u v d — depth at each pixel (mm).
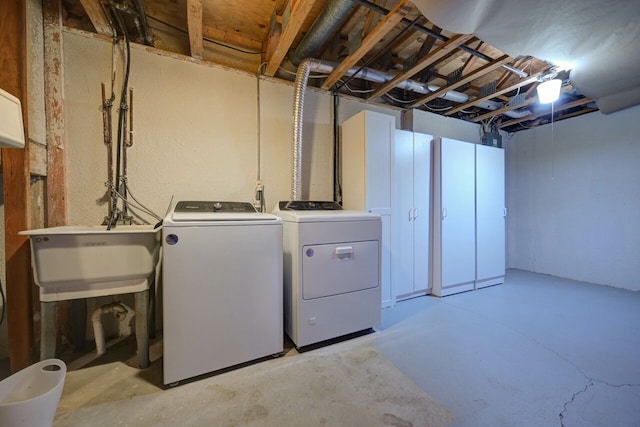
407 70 2330
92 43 1854
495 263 3205
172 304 1392
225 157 2260
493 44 1823
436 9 1494
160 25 2152
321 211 2107
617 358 1655
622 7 1487
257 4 2004
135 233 1500
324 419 1194
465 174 2969
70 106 1810
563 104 3162
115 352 1746
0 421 941
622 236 3084
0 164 1543
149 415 1219
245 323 1568
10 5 1480
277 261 1667
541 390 1374
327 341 1889
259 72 2387
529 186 3932
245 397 1333
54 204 1741
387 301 2502
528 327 2084
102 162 1889
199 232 1447
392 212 2539
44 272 1353
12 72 1494
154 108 2021
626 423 1160
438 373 1520
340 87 2691
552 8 1496
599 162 3262
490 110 3410
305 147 2625
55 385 1153
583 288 3080
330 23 1890
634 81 2359
